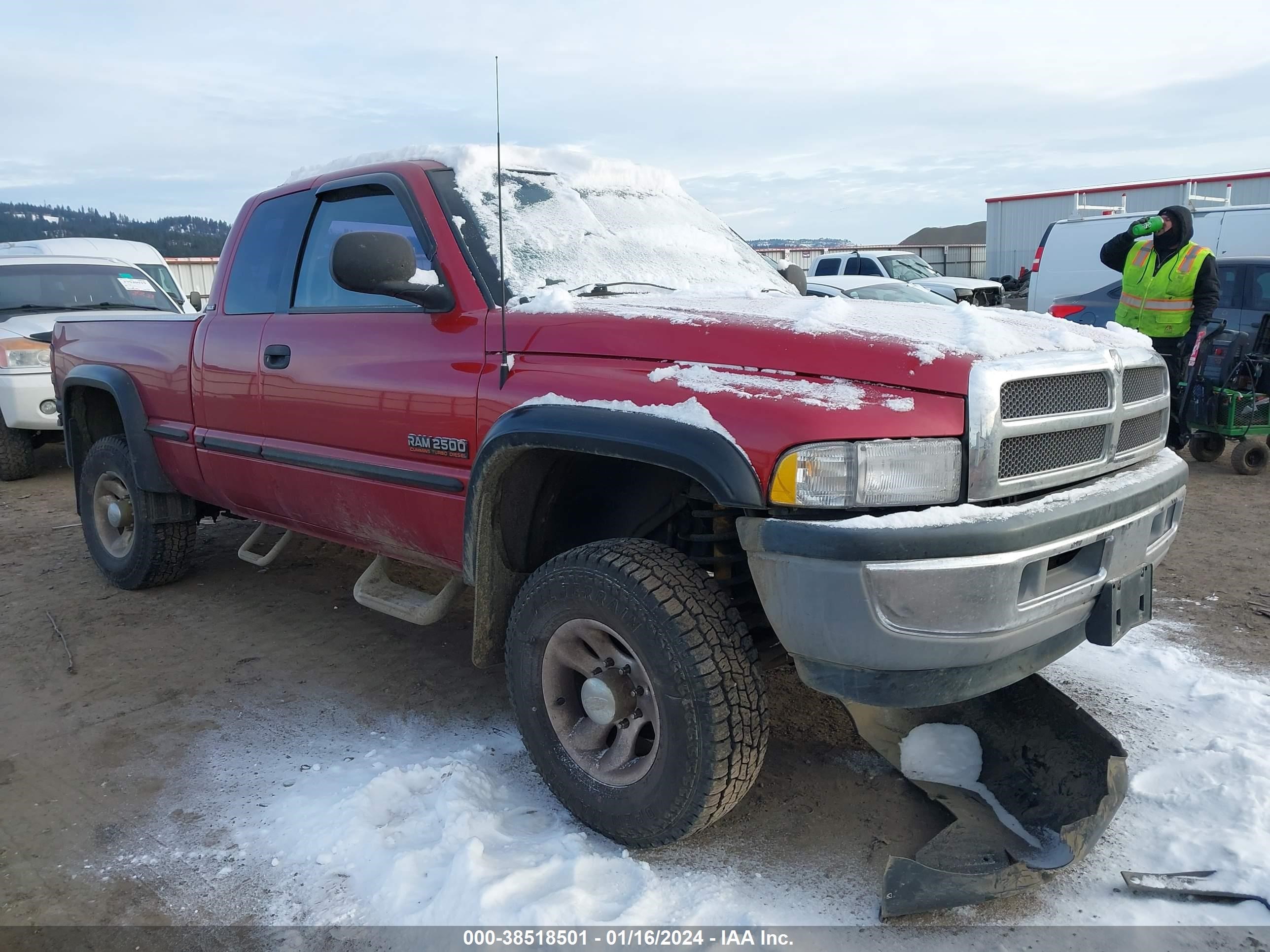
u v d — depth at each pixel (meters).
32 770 3.12
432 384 2.94
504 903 2.29
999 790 2.73
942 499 2.20
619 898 2.35
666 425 2.29
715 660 2.31
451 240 3.06
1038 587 2.26
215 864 2.57
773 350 2.35
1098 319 10.02
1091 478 2.54
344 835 2.61
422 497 3.04
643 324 2.54
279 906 2.38
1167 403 2.94
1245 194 17.39
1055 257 11.59
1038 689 2.83
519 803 2.80
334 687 3.72
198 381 4.03
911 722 3.01
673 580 2.38
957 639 2.14
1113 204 19.45
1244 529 5.74
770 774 2.95
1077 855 2.32
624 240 3.53
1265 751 2.87
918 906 2.22
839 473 2.13
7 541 6.04
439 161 3.34
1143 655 3.75
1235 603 4.40
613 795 2.52
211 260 19.39
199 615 4.56
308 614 4.55
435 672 3.85
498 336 2.81
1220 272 8.97
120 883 2.51
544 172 3.59
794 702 3.45
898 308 2.94
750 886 2.38
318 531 3.74
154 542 4.64
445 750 3.16
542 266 3.17
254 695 3.66
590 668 2.60
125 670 3.93
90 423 5.10
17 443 7.88
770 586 2.22
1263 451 7.30
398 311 3.19
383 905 2.35
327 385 3.32
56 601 4.80
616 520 2.95
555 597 2.57
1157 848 2.47
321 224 3.59
